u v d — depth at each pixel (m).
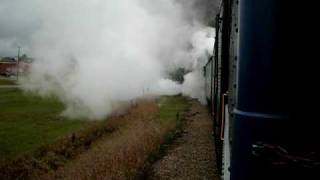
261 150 2.66
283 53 2.69
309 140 2.60
